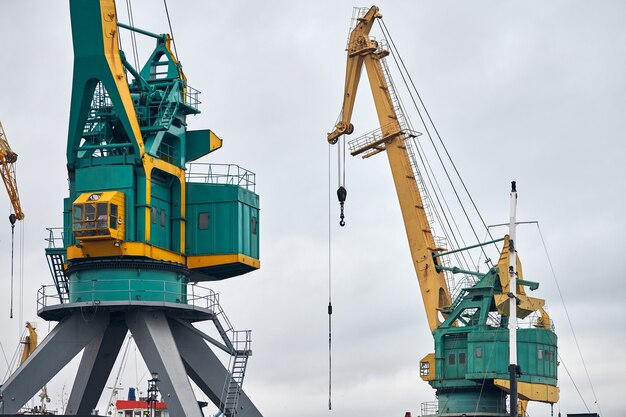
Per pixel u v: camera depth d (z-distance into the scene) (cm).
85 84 6744
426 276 9450
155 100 7169
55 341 6888
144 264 6881
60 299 7025
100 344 7019
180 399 6738
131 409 9494
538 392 8975
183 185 7244
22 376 6794
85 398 7056
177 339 7156
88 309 6862
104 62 6706
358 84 9562
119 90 6750
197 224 7256
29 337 9038
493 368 9000
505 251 9088
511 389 6259
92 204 6688
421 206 9538
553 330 9269
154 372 6775
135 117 6850
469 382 9169
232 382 7119
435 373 9312
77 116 6800
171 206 7194
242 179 7412
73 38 6706
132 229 6806
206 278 7600
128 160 6844
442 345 9312
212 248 7225
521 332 8994
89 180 6856
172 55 7338
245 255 7288
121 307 6850
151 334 6831
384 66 9600
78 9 6675
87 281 6888
